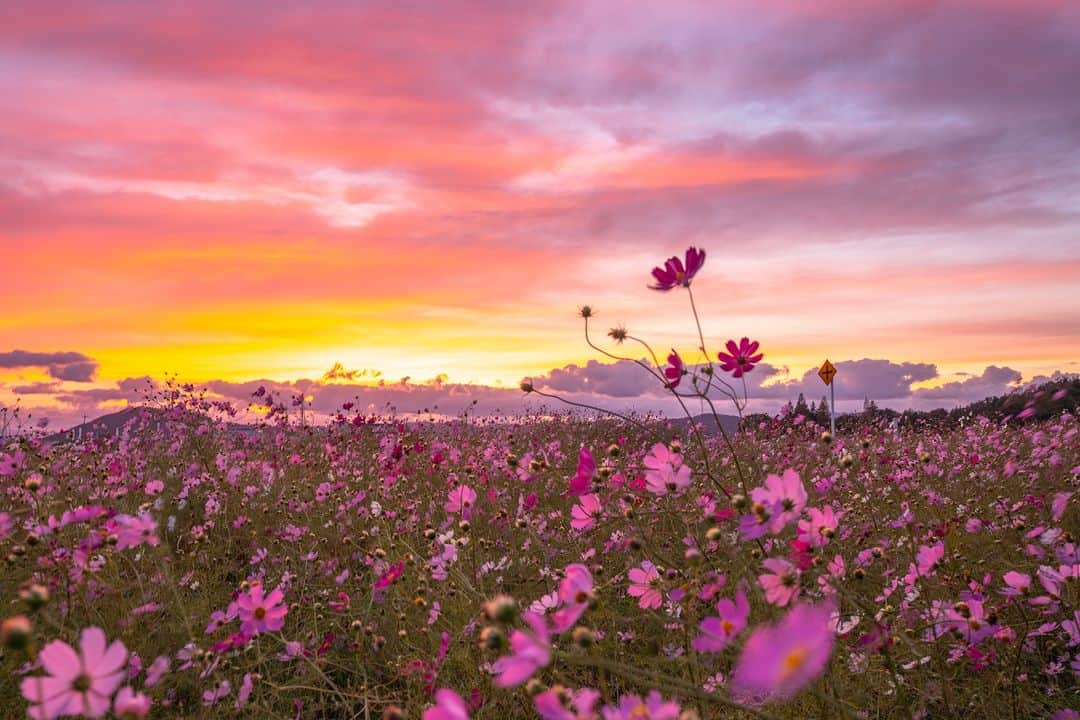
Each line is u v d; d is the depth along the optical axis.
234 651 2.60
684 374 2.38
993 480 5.48
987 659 2.26
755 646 0.84
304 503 5.11
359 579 3.72
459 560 3.25
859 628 2.38
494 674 2.21
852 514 3.88
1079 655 2.41
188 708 2.47
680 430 7.13
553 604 2.22
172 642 2.82
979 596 2.44
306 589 3.61
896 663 2.34
